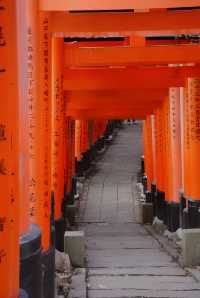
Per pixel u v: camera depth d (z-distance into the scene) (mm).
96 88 14562
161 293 10258
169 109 17531
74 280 11266
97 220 24141
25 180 6309
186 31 8945
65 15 8906
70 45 12688
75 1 7840
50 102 8766
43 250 8234
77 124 31719
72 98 17547
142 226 22531
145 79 14641
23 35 6785
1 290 3973
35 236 5961
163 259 14094
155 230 20609
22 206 6125
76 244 12930
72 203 24328
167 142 18172
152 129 23969
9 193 4051
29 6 7500
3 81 4055
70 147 22984
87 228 22078
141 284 11016
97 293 10297
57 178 12797
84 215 25141
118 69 14578
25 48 6844
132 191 30344
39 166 7734
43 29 8594
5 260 4004
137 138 50781
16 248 4328
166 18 8883
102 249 16156
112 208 26594
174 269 12586
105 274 12023
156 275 11898
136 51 11945
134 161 40219
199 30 8945
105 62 12039
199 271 12039
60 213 13359
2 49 4066
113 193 29891
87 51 12078
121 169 37156
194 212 15094
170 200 18125
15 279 4289
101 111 22766
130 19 8945
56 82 12102
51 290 8422
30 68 7477
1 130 4023
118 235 19859
